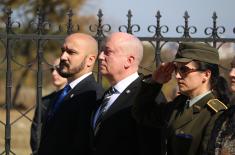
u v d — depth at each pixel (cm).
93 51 1139
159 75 936
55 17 3872
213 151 813
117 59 1027
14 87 3981
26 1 3828
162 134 913
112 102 1033
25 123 3158
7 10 1441
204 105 876
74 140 1081
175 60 891
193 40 1391
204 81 885
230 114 814
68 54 1134
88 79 1127
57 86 1445
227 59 1425
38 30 1433
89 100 1096
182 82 888
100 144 1021
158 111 952
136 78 1036
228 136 803
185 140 865
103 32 1402
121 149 1003
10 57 1439
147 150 975
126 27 1399
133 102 967
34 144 1470
